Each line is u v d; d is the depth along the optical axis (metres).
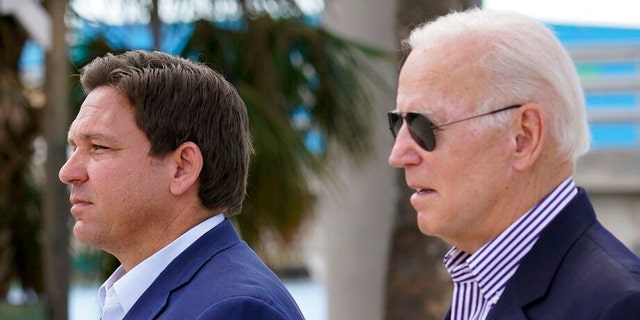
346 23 7.69
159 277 2.88
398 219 7.20
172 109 2.90
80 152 2.91
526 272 2.67
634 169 14.48
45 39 6.92
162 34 7.38
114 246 2.94
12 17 7.93
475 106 2.70
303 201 7.13
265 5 7.36
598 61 16.06
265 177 6.89
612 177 14.54
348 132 7.46
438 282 7.09
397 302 7.14
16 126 7.73
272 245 7.33
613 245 2.62
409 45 3.00
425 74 2.76
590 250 2.62
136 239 2.93
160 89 2.91
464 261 2.91
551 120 2.70
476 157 2.71
